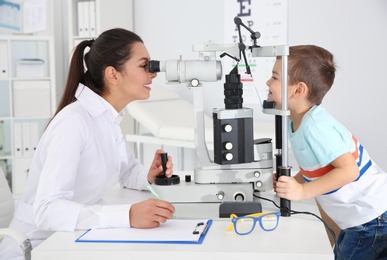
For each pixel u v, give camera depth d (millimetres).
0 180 2029
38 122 4543
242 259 1219
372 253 1730
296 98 1685
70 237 1377
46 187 1514
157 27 4867
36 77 4555
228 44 1648
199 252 1226
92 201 1745
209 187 1668
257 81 4363
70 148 1549
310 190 1533
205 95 4641
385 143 3979
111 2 4699
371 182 1723
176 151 4664
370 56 3961
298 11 4180
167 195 1687
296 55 1661
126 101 1790
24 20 4887
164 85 4902
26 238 1473
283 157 1549
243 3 4395
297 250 1229
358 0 3955
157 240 1313
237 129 1577
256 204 1531
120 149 1825
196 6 4645
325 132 1583
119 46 1691
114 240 1326
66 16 5164
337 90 4086
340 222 1770
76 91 1756
